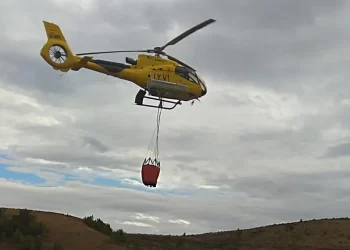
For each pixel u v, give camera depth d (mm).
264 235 58125
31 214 34625
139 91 24828
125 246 33406
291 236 55812
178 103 25172
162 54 25391
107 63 23922
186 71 24688
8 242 29703
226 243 56438
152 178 21547
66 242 31453
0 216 33125
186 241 47875
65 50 23625
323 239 53562
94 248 31250
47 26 23734
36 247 28906
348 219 61875
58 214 37938
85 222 37469
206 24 23344
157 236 47188
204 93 25281
